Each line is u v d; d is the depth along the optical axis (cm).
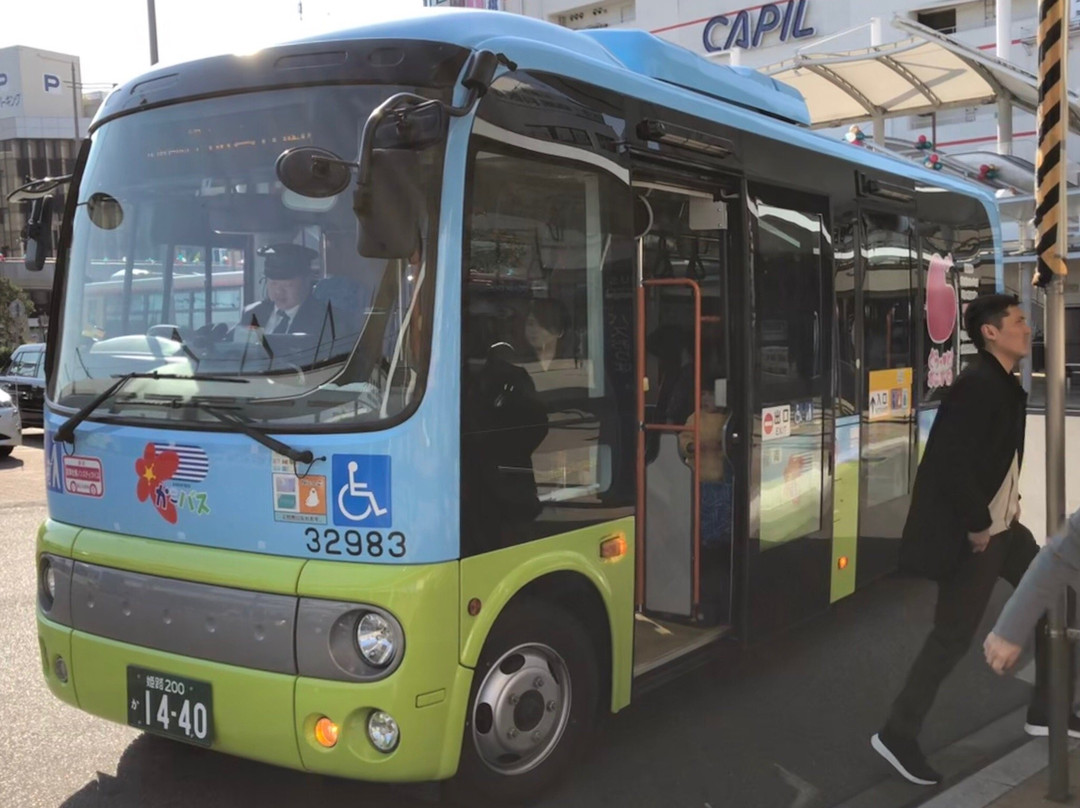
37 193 425
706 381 474
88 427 359
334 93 330
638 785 383
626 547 386
